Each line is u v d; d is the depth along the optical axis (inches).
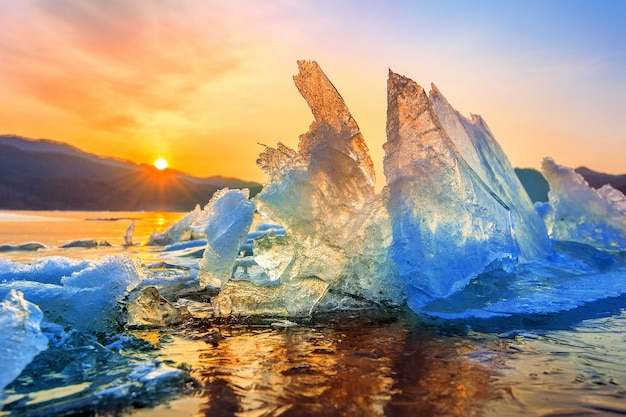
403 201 126.8
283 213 119.2
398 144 133.5
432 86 160.7
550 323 104.7
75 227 579.8
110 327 95.1
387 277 122.8
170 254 237.9
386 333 96.4
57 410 58.7
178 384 67.1
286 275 116.3
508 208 145.9
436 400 62.7
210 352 82.5
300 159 126.8
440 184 129.9
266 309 112.3
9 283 102.3
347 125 133.6
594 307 118.5
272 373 72.1
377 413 58.6
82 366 72.8
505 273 142.9
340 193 127.3
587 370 74.5
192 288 139.1
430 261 122.4
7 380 66.6
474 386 67.5
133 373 69.9
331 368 74.6
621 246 210.2
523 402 62.3
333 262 120.5
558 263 169.9
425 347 86.6
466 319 108.0
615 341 90.8
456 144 154.1
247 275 127.0
